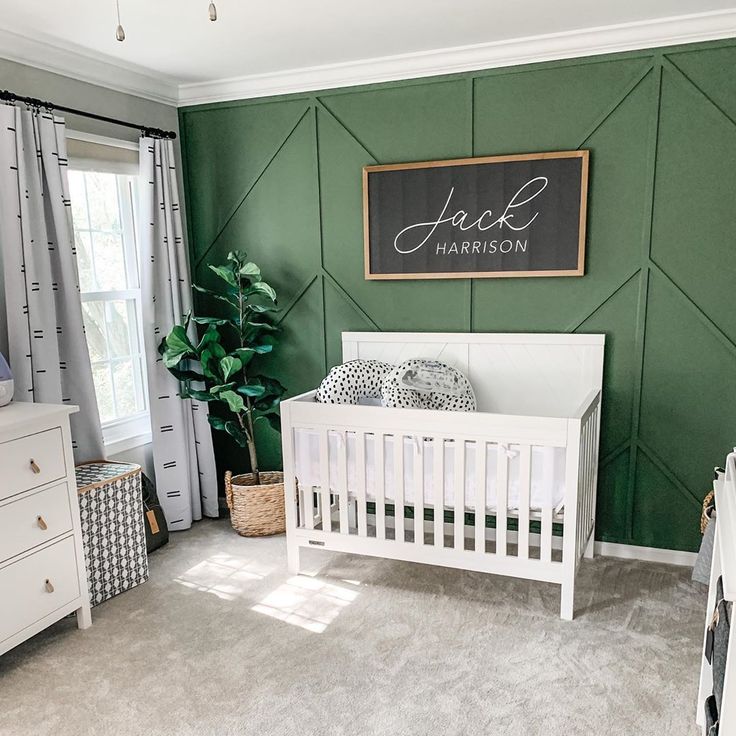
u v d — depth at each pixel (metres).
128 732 2.06
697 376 2.98
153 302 3.48
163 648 2.51
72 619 2.73
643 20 2.73
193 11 2.51
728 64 2.72
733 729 1.42
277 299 3.71
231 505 3.60
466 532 3.53
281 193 3.59
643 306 3.01
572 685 2.24
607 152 2.96
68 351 3.05
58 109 2.95
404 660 2.40
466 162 3.14
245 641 2.54
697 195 2.86
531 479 2.63
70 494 2.57
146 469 3.65
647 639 2.50
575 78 2.95
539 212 3.07
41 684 2.31
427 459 2.78
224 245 3.78
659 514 3.14
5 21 2.60
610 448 3.17
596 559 3.20
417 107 3.23
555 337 3.14
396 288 3.44
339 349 3.62
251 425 3.63
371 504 3.71
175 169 3.65
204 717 2.12
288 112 3.49
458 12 2.60
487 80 3.10
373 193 3.34
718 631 1.63
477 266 3.22
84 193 3.34
